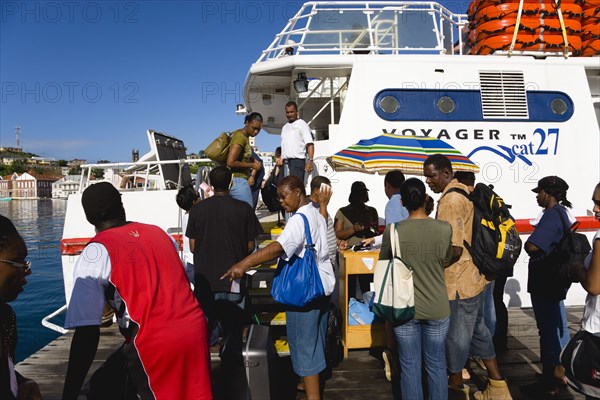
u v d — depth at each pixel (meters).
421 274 2.60
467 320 2.84
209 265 3.28
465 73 5.55
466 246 2.81
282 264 2.81
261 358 2.52
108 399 2.10
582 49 6.01
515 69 5.61
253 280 4.48
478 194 2.85
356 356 4.03
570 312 5.29
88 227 5.18
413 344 2.66
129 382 2.06
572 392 3.26
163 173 6.35
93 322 1.90
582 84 5.70
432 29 6.03
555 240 3.12
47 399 3.27
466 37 6.90
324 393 3.33
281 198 3.04
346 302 4.02
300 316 2.77
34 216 44.75
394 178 3.92
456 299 2.83
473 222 2.82
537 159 5.52
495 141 5.47
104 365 2.20
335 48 5.92
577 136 5.59
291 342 2.82
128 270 1.95
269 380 2.53
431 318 2.59
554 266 3.09
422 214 2.70
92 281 1.92
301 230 2.71
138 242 2.04
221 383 2.50
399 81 5.47
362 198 4.48
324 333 2.95
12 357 1.88
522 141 5.51
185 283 2.16
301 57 5.45
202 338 2.07
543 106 5.59
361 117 5.39
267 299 4.53
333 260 3.50
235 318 3.32
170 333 1.94
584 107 5.65
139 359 1.99
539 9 5.67
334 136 5.43
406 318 2.56
